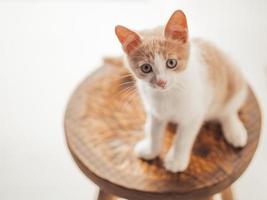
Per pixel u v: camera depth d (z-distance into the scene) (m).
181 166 0.53
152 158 0.55
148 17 1.12
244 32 1.03
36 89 1.04
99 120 0.60
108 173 0.54
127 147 0.57
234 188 0.83
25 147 0.94
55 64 1.08
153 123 0.55
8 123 0.98
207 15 1.05
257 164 0.86
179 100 0.51
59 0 1.21
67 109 0.62
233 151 0.55
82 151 0.56
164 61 0.48
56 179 0.89
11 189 0.88
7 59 1.10
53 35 1.14
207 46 0.56
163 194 0.51
